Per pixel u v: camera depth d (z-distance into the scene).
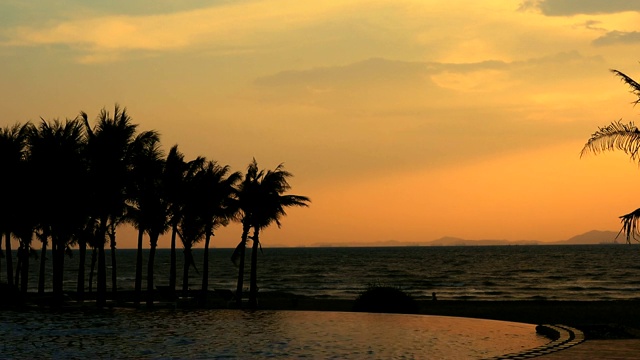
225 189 50.88
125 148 47.19
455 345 23.89
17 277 56.91
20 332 28.83
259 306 48.69
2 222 50.72
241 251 49.94
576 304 54.97
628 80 20.33
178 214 52.34
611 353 20.17
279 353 22.50
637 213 19.11
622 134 20.16
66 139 48.44
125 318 35.06
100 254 46.34
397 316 35.75
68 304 46.53
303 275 142.00
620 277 129.38
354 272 153.50
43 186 47.72
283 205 49.81
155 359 21.42
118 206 47.94
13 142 51.28
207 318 35.25
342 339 25.91
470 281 117.00
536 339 25.45
